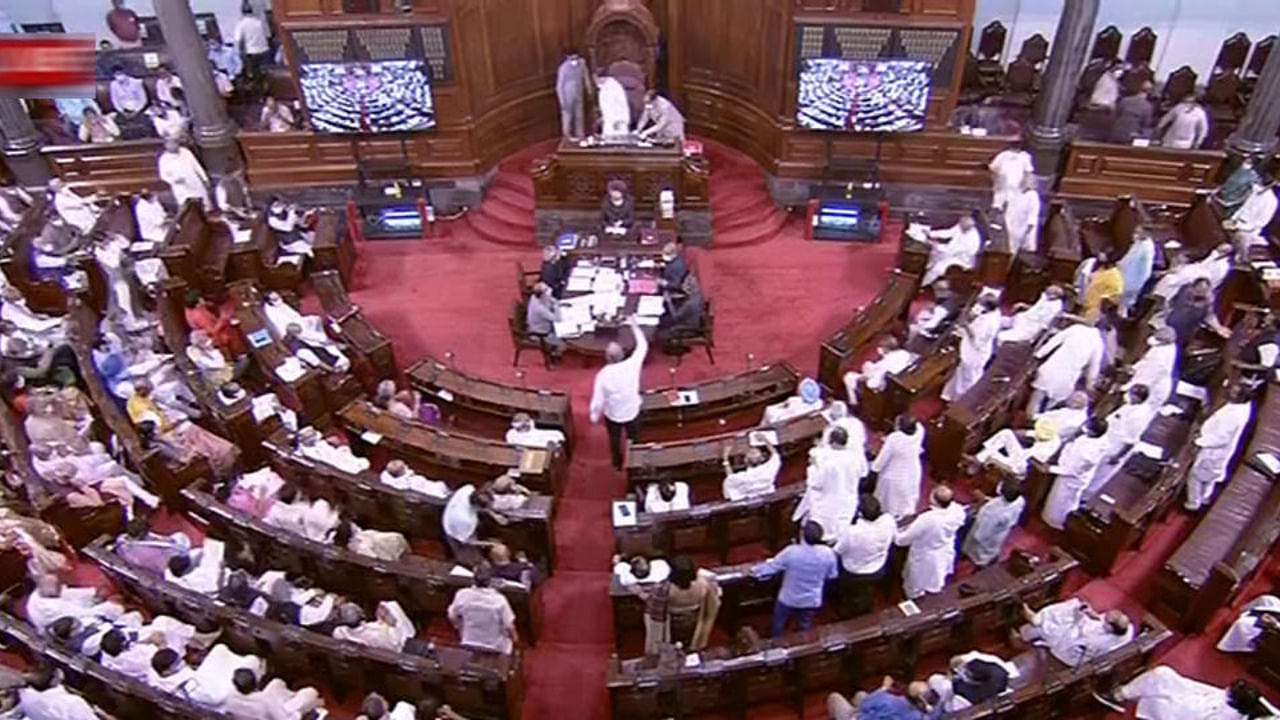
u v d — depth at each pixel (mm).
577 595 11727
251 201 19219
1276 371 12898
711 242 18312
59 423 12516
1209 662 10562
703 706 10023
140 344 14656
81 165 19094
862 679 10398
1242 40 20156
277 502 11664
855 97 17781
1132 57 20828
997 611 10305
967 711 8945
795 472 12914
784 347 15953
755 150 19781
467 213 19422
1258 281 15172
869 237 18344
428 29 17562
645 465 12094
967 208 18938
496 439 13906
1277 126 17266
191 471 12430
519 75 19641
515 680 9961
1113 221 17203
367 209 18703
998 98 20578
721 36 19328
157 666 9602
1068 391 12953
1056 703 9578
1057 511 11805
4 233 17688
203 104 18375
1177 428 12977
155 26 21391
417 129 18578
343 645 9789
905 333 15609
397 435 12633
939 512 10359
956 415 12500
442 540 11953
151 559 11141
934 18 17125
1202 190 17469
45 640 10039
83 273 16250
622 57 18438
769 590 10672
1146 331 13828
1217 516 11320
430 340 16297
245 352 15062
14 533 11586
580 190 17844
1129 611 11117
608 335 15234
